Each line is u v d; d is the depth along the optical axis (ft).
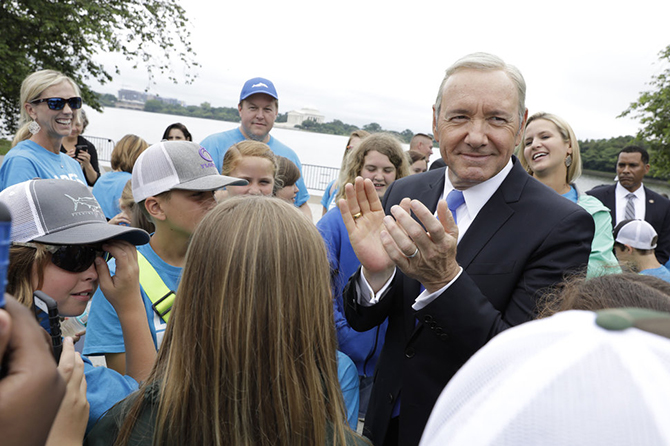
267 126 14.46
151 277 6.40
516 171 6.05
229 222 3.74
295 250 3.69
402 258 4.89
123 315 5.21
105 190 13.85
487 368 1.75
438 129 6.04
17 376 1.68
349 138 17.17
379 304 5.90
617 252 12.85
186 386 3.54
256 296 3.53
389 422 6.07
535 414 1.49
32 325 1.82
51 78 11.69
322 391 3.70
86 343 5.94
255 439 3.49
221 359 3.51
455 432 1.67
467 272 5.66
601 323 1.64
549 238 5.42
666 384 1.45
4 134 61.46
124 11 59.16
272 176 10.03
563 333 1.66
